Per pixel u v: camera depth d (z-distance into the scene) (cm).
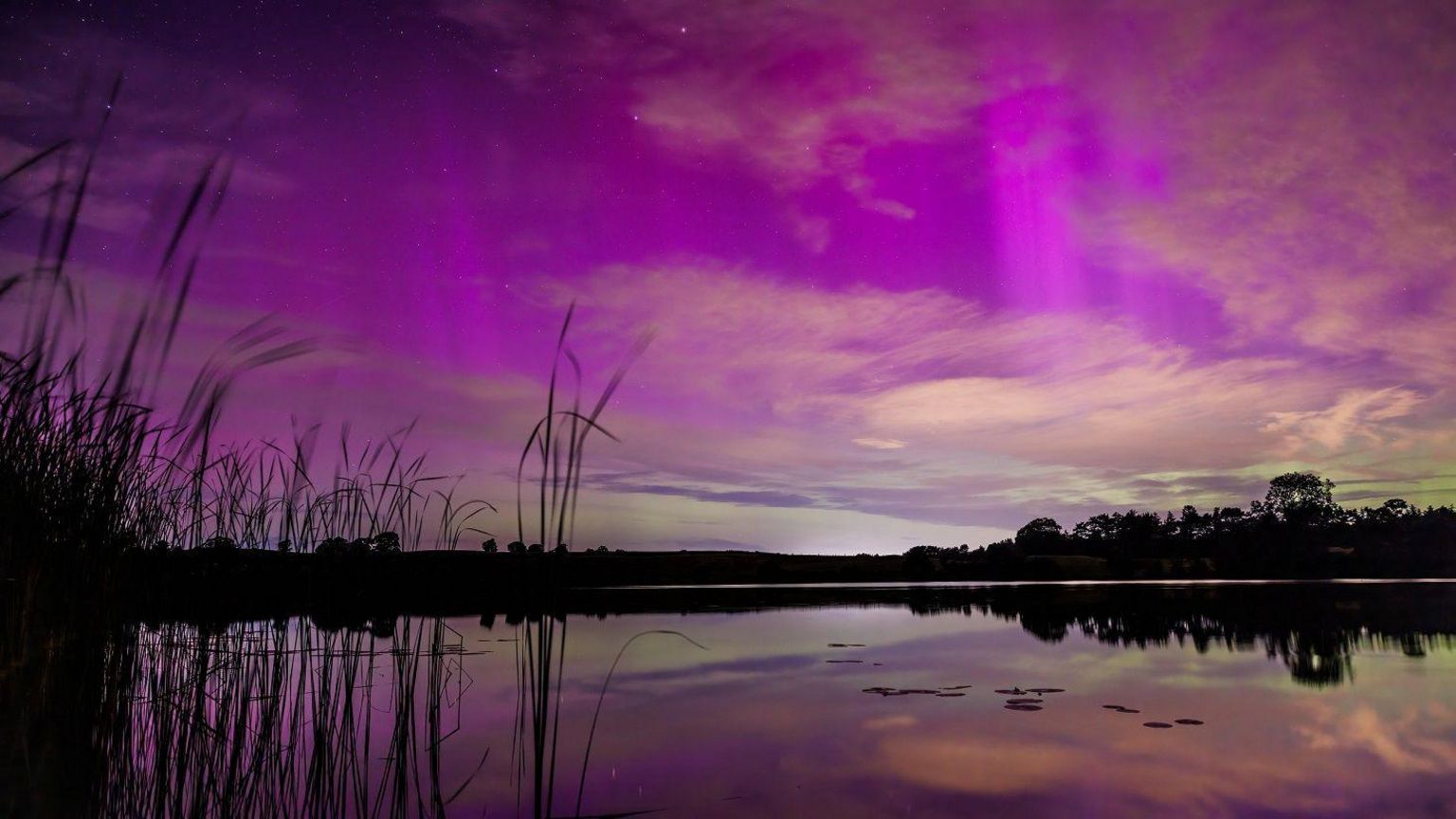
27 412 311
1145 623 1118
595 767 412
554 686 618
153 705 391
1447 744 462
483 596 1259
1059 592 1914
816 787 382
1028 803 363
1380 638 923
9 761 297
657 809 350
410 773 393
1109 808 357
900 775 399
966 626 1092
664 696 595
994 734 485
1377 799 369
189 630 448
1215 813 352
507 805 351
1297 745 459
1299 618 1159
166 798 330
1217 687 633
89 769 326
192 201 241
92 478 330
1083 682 657
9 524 303
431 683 436
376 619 778
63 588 320
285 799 346
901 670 719
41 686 310
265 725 387
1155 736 482
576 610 1281
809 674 696
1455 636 933
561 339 273
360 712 516
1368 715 535
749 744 461
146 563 405
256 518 486
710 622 1120
